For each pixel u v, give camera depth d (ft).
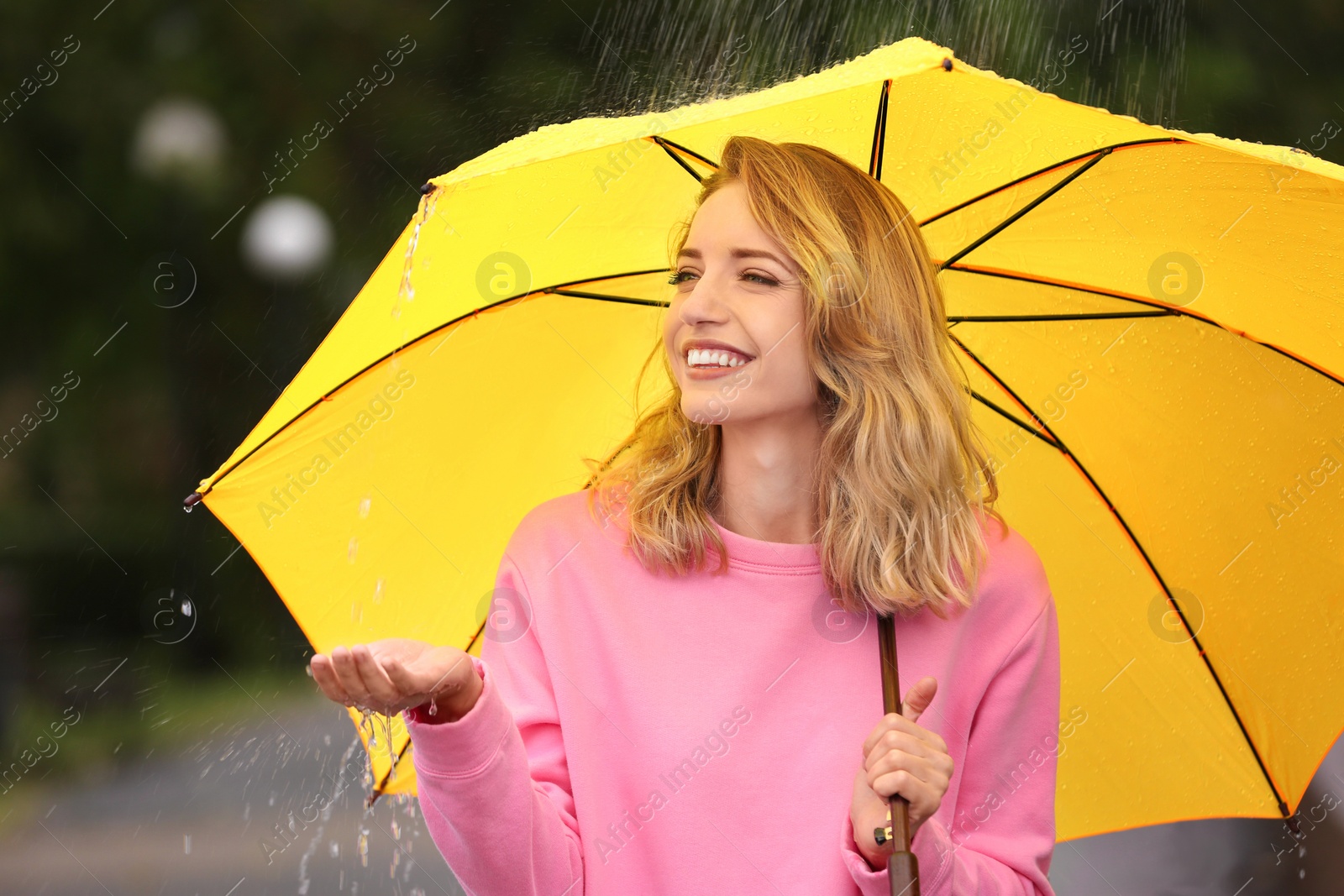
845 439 12.12
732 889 11.38
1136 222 12.51
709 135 12.31
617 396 13.80
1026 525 14.26
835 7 42.88
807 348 12.03
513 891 10.68
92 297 70.49
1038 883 12.57
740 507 12.44
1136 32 48.73
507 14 60.85
